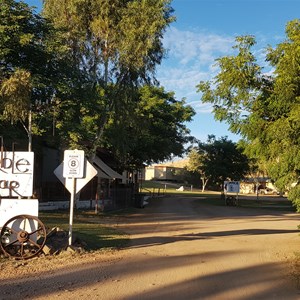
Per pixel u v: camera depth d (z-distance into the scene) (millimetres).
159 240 14117
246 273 9312
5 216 10555
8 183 10812
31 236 10477
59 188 27516
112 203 29984
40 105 18281
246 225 20766
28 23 17062
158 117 40031
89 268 9266
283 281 8648
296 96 10297
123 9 25344
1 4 16141
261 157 11766
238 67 11547
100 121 26281
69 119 20172
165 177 114688
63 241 11516
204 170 51750
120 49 25312
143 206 34500
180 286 7922
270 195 81562
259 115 11531
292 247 13281
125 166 41188
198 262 10359
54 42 17484
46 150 27781
